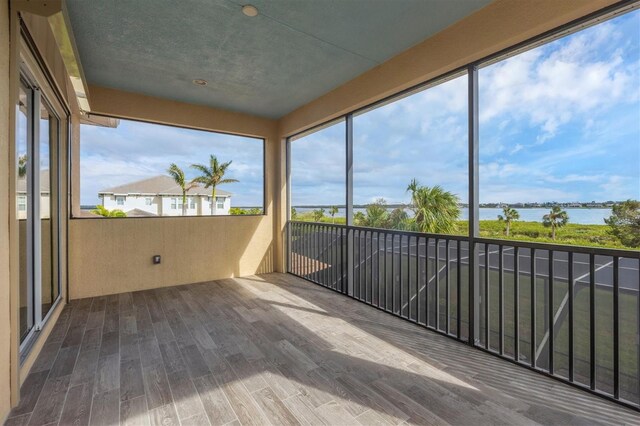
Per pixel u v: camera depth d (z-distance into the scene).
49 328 2.79
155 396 1.90
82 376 2.12
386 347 2.57
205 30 2.66
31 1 1.82
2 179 1.69
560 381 2.06
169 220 4.45
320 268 4.67
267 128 5.25
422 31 2.69
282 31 2.68
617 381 1.83
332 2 2.29
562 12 1.95
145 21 2.52
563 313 3.15
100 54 3.06
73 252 3.79
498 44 2.29
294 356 2.41
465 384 2.04
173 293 4.09
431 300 4.08
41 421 1.68
